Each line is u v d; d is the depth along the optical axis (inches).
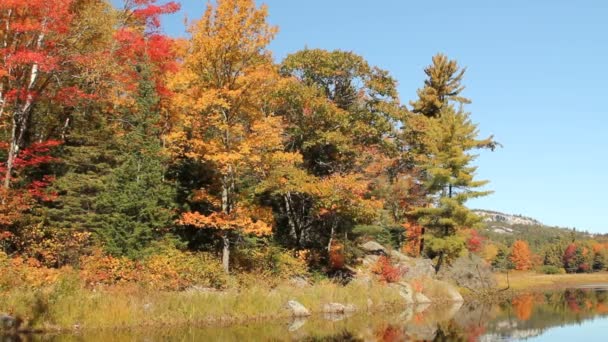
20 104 827.4
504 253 3499.0
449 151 1507.1
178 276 789.9
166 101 956.6
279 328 728.3
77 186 803.4
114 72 836.0
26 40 788.0
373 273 1248.8
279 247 1036.5
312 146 1181.7
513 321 908.6
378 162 1321.4
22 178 792.3
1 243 751.7
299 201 1205.1
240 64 848.3
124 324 656.4
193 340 611.5
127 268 768.3
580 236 5748.0
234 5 821.2
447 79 1899.6
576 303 1327.5
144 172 842.8
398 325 815.7
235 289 856.3
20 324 601.3
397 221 1657.2
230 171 862.5
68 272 707.4
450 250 1448.1
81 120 917.8
